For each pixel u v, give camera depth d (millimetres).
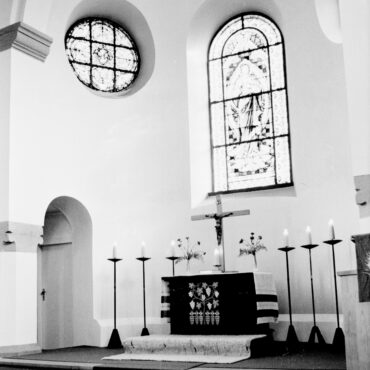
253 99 10555
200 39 10984
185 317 8492
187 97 10539
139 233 10336
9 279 8773
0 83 9258
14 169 9008
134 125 10648
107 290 10047
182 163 10352
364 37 7238
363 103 7152
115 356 7891
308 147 9477
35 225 9188
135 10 11047
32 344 8852
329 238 8867
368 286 5152
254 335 7926
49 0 9703
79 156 10039
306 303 9141
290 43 9891
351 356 5316
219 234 8961
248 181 10336
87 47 10875
